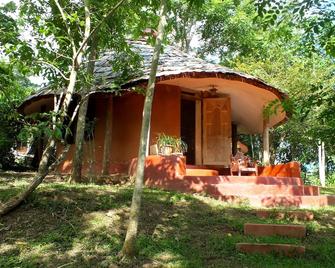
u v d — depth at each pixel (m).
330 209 8.84
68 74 7.81
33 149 16.89
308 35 6.15
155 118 11.51
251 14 22.11
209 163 12.61
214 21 23.16
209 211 7.78
